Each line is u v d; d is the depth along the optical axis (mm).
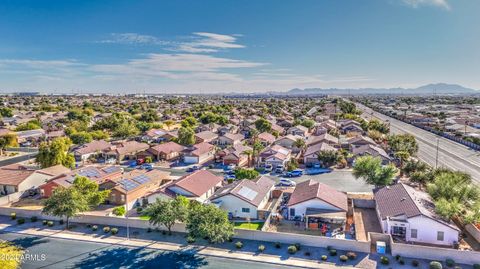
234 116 188250
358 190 66188
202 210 44156
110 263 39750
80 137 108750
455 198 47156
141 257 41219
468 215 46000
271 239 44719
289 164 83125
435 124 162875
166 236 46906
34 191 66500
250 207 52875
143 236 47062
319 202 50844
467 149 107438
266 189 61000
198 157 92562
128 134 126500
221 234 42125
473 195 49094
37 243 45281
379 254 41000
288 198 61594
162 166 88750
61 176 67000
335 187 68312
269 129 129500
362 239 45156
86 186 57812
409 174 67688
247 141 120188
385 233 45906
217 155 93375
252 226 50344
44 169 71000
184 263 39594
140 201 60719
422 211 44500
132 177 65062
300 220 51812
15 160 94938
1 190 64375
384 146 105688
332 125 144625
